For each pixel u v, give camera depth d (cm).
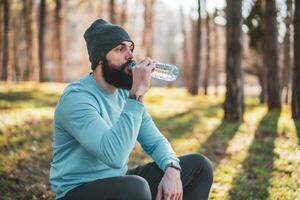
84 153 283
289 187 502
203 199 306
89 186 278
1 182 496
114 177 276
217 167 614
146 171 318
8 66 2533
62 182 287
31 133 767
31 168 577
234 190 497
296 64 1063
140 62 282
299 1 1055
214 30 2911
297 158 643
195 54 2372
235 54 1080
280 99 1372
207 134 901
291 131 893
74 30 4412
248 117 1177
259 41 1931
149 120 331
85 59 3469
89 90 285
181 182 299
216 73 2728
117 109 298
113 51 285
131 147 272
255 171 578
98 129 269
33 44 2820
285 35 1881
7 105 1106
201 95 2453
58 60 2639
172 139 847
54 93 1616
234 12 1070
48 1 2667
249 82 4378
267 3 1352
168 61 5541
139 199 267
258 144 770
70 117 275
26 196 474
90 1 2909
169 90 2814
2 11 2817
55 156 295
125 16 2617
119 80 287
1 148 632
